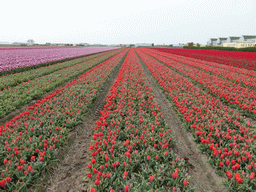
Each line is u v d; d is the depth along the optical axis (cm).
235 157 432
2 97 859
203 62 2662
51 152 450
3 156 442
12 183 347
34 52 4138
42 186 374
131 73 1605
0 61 2183
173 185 364
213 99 848
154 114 623
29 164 427
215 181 388
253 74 1616
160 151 467
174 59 3089
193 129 573
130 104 782
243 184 346
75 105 787
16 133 532
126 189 294
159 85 1242
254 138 518
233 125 603
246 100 828
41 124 596
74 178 399
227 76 1470
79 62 2462
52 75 1438
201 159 463
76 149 510
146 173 383
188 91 1024
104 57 3259
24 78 1312
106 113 648
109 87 1250
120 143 501
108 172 381
